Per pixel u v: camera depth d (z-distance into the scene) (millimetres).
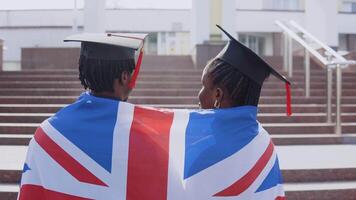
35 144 1528
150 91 9625
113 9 26500
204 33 13406
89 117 1541
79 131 1521
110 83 1599
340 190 4617
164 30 26734
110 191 1470
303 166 5137
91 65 1588
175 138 1551
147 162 1492
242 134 1578
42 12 26203
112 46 1578
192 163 1527
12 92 9648
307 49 8781
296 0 30844
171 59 14469
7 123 7797
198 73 11086
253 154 1558
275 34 26406
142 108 1586
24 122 7922
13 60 25406
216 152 1535
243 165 1536
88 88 1645
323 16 14141
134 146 1504
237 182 1516
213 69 1667
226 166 1525
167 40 26812
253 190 1522
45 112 8453
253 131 1600
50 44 25500
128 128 1529
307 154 6125
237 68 1640
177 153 1535
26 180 1497
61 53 14344
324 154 6125
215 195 1500
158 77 10562
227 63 1652
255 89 1659
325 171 5039
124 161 1489
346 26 27047
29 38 25547
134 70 1635
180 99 9117
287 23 11953
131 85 1642
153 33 26812
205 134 1571
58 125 1536
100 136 1515
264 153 1578
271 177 1561
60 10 26188
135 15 26594
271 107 8578
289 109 1757
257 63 1643
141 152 1499
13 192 4488
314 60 12711
